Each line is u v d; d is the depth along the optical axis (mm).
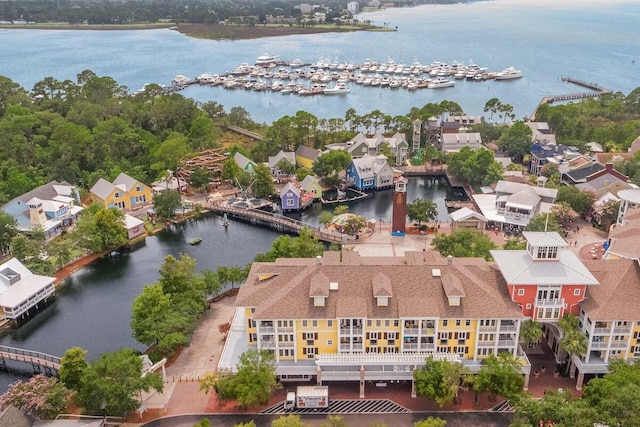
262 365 77188
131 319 102312
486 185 168625
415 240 135750
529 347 89500
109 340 98562
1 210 138875
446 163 194625
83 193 166875
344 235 135250
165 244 140500
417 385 76062
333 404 78250
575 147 198125
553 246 82188
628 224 107250
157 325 88125
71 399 78312
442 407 77375
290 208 160875
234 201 165125
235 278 107750
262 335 82750
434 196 173375
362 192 178375
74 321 104938
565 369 84062
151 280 121000
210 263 128500
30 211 137250
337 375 80312
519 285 80688
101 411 74625
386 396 79938
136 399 76625
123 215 141500
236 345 86750
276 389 81125
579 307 81812
